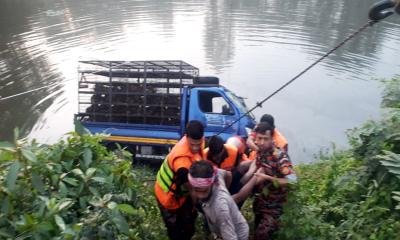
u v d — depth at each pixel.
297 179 4.40
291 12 30.78
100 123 10.47
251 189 4.34
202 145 4.46
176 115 10.35
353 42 23.00
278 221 4.39
